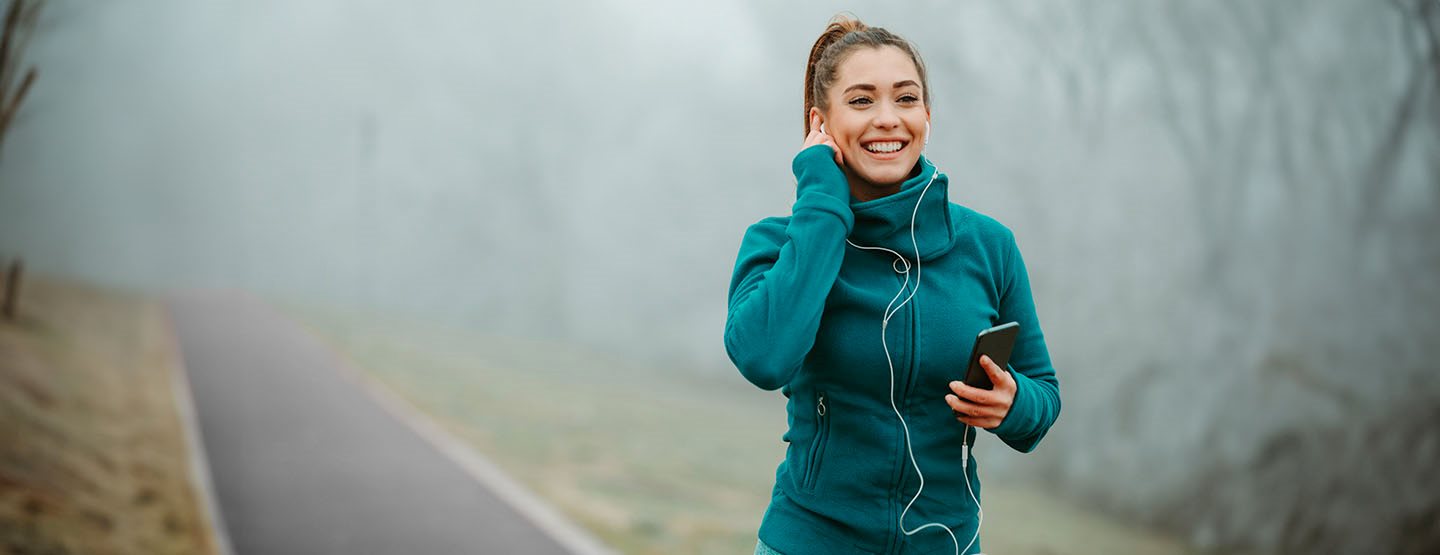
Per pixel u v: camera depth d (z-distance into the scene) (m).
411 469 11.18
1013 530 12.30
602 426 16.80
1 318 16.47
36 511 7.84
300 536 8.32
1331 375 13.84
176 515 9.03
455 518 9.09
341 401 16.05
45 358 14.63
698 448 15.65
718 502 11.48
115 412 12.86
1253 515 14.02
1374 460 13.12
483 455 12.58
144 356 19.25
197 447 11.96
